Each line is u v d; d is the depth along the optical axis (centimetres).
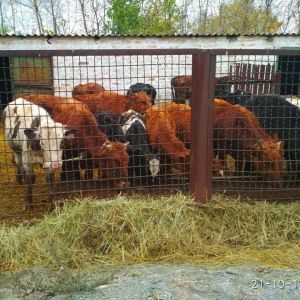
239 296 324
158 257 423
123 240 441
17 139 613
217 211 494
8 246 427
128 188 519
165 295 322
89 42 1297
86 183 560
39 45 1282
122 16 1944
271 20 2703
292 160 591
